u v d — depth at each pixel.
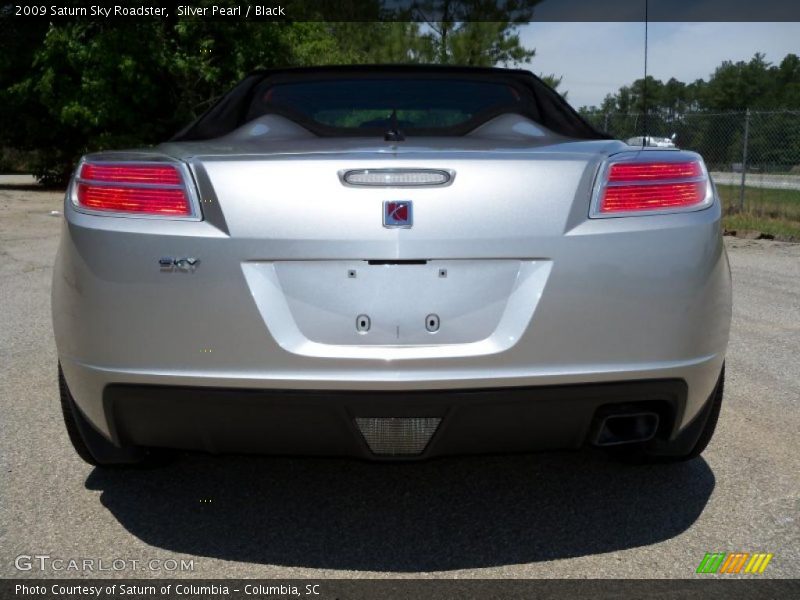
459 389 2.08
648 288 2.13
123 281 2.12
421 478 2.86
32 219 12.30
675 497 2.67
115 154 2.27
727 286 2.33
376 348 2.08
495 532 2.45
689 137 13.92
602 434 2.27
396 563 2.25
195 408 2.13
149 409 2.17
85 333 2.17
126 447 2.39
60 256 2.28
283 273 2.10
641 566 2.22
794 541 2.35
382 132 2.86
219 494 2.72
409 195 2.08
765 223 11.50
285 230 2.08
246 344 2.08
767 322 5.25
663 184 2.19
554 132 2.79
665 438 2.33
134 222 2.13
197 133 3.00
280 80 3.07
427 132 2.84
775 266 8.02
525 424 2.15
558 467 2.95
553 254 2.10
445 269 2.09
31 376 3.98
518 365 2.09
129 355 2.13
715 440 3.16
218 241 2.08
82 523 2.48
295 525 2.50
